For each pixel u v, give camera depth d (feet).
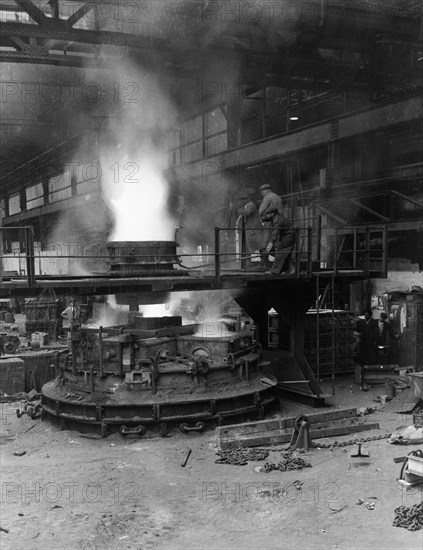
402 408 39.58
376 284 68.39
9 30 46.65
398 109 53.26
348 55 68.08
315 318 51.44
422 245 63.00
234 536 22.35
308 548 21.08
